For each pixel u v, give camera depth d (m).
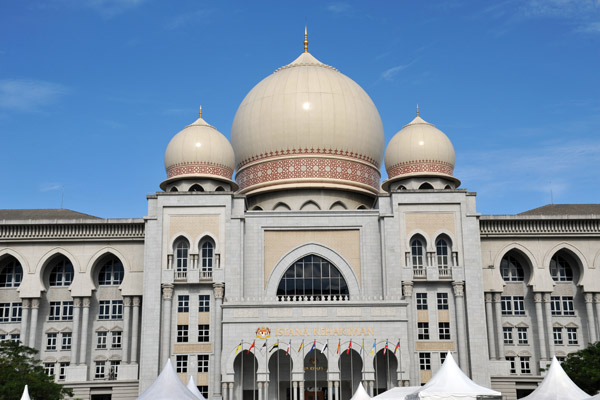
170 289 74.75
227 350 69.94
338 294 77.19
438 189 78.81
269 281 77.25
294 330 70.44
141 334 74.00
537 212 86.81
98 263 82.19
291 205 86.12
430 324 75.12
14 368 61.19
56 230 81.12
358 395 55.12
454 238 77.00
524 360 80.19
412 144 85.44
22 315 79.56
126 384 75.62
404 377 69.25
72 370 76.69
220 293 74.69
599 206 88.88
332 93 89.44
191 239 76.50
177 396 43.12
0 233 80.81
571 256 82.62
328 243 78.56
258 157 89.06
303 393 68.75
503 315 81.19
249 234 78.38
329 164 87.38
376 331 70.62
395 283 75.25
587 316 80.56
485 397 43.53
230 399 68.94
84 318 79.31
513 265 82.88
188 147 83.12
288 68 93.81
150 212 77.44
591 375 61.12
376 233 78.56
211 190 82.31
